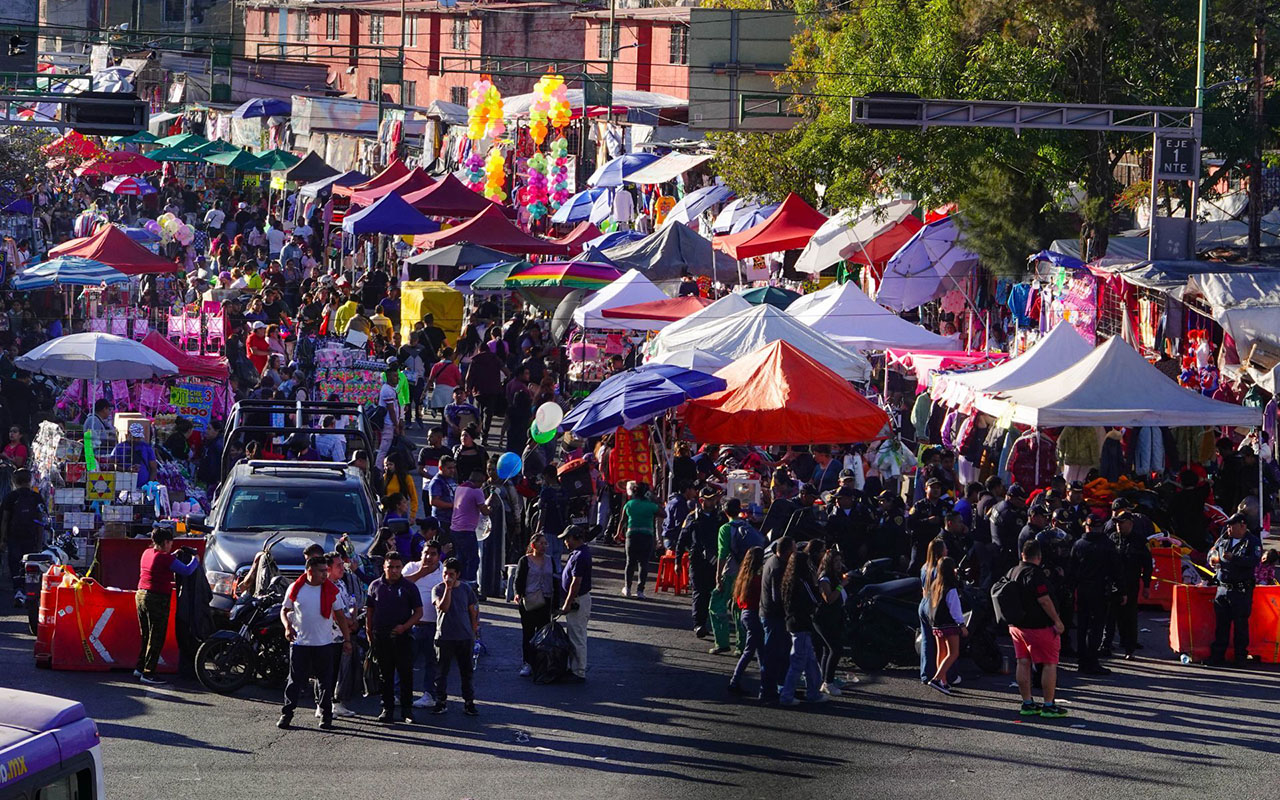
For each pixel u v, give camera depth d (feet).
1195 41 166.61
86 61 564.30
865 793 65.77
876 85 180.04
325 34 570.46
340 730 75.51
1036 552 80.07
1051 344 127.24
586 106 298.35
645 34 424.46
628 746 73.20
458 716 78.95
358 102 393.50
